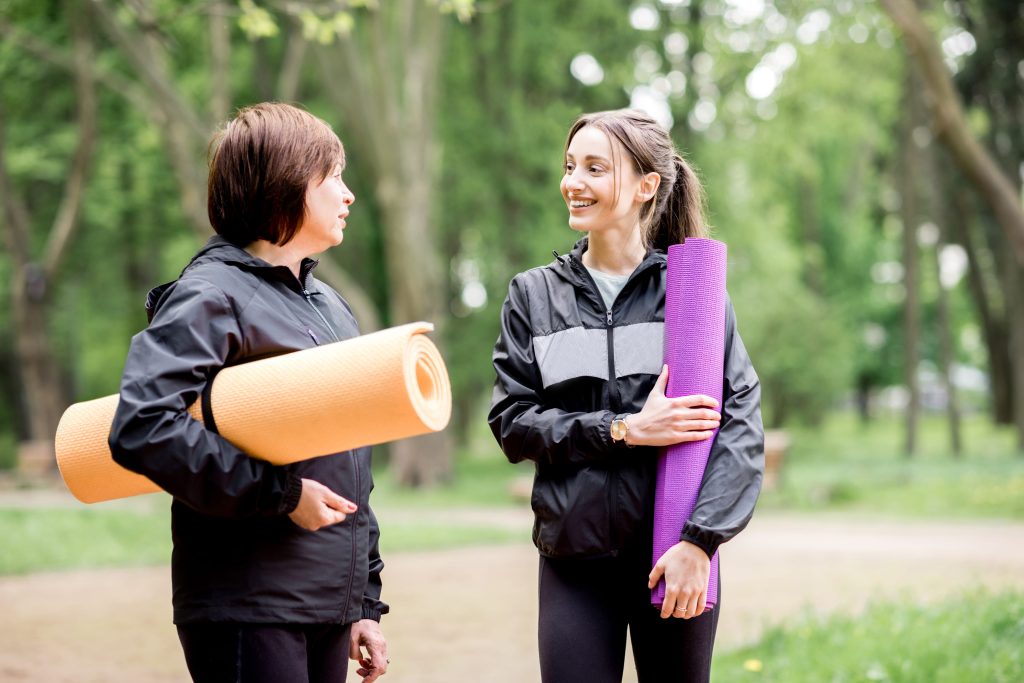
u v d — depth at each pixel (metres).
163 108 18.84
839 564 10.31
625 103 25.27
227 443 2.24
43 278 25.25
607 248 2.95
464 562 10.98
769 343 30.45
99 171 26.48
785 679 5.01
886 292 47.94
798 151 25.66
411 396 2.17
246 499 2.24
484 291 29.88
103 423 2.43
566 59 25.19
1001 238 26.69
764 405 32.88
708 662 2.79
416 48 21.34
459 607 8.03
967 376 62.56
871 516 16.39
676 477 2.66
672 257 2.76
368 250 28.61
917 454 28.05
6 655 6.29
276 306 2.49
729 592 8.57
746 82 24.44
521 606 8.08
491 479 25.58
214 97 19.42
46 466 24.83
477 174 25.44
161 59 18.97
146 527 12.55
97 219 26.44
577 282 2.88
